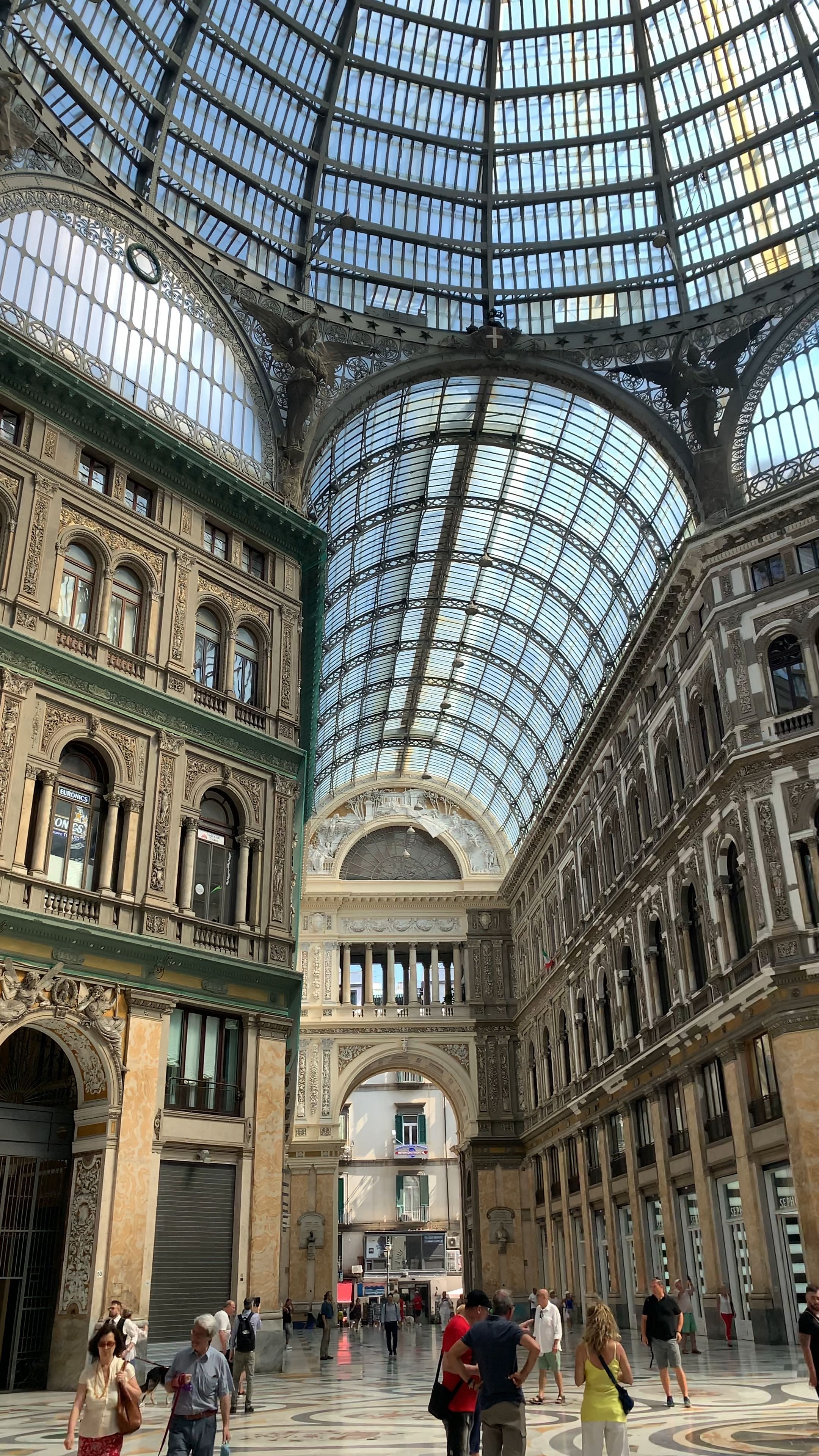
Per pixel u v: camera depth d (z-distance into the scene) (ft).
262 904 87.81
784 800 93.09
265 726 93.45
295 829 96.84
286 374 111.45
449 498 158.10
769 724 96.22
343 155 120.26
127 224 97.66
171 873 81.15
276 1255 79.51
